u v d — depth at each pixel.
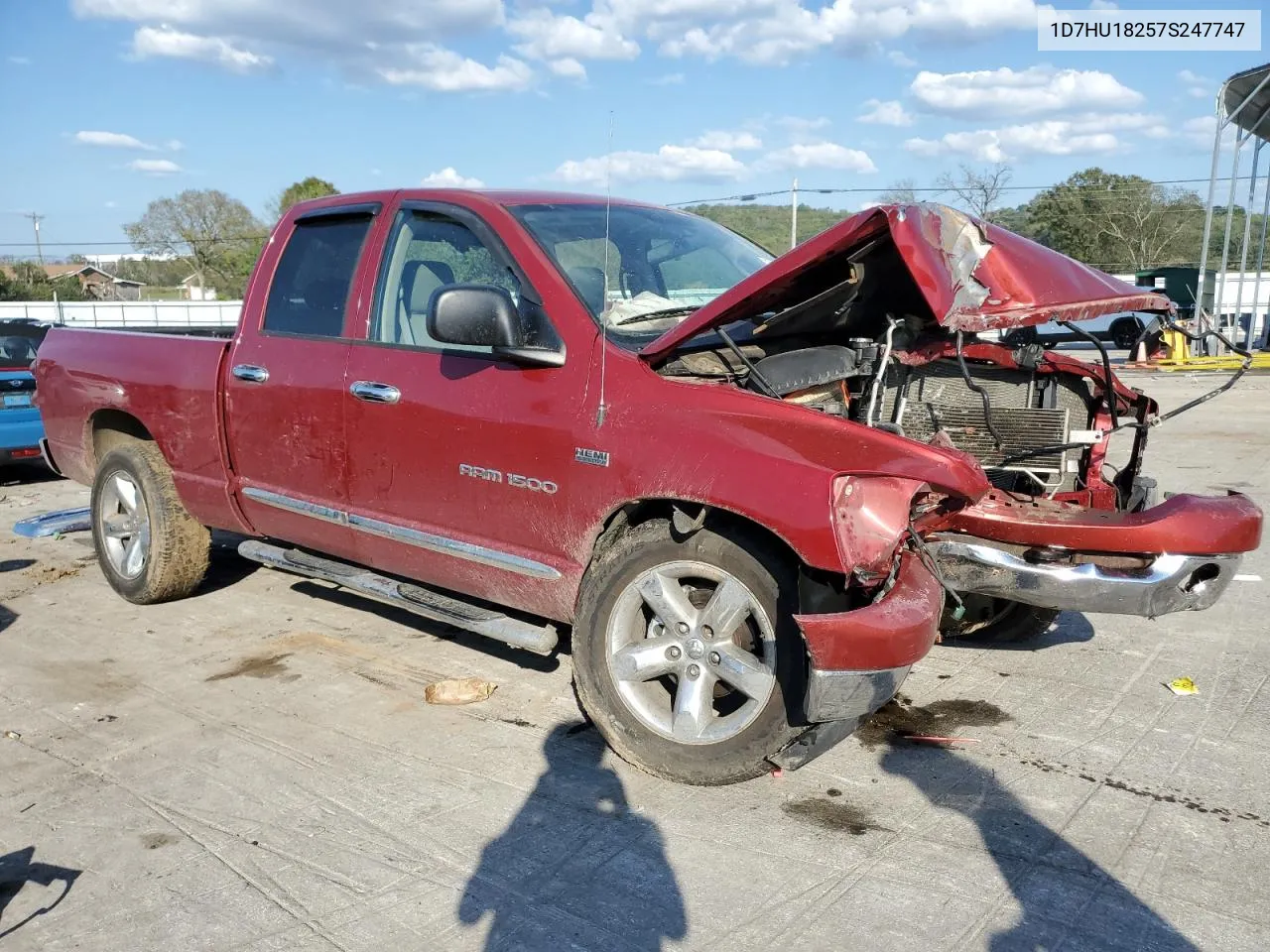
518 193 4.26
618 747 3.45
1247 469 9.10
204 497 4.98
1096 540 3.48
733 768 3.23
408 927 2.62
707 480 3.14
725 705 3.56
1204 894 2.73
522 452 3.62
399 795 3.32
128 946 2.56
